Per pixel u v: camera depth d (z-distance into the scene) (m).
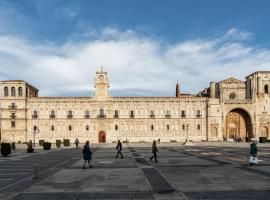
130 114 140.50
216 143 119.69
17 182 29.97
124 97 140.75
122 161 49.56
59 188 26.53
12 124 137.00
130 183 28.56
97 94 140.50
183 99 141.62
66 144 111.88
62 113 139.38
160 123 140.88
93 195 23.64
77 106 140.00
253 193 23.83
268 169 37.50
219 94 148.88
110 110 140.38
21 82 137.00
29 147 76.56
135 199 22.14
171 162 47.12
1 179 32.00
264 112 143.50
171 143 127.56
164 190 25.23
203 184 27.66
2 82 136.88
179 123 141.00
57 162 49.31
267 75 144.00
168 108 141.38
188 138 140.38
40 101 139.00
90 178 31.80
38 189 26.22
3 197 23.23
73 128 139.38
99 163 46.62
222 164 43.34
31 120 138.50
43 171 37.94
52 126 139.00
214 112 141.00
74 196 23.38
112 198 22.56
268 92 144.00
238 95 147.75
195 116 141.38
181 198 22.30
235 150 75.31
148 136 140.38
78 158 56.62
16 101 137.00
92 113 139.88
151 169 38.75
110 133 139.88
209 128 140.12
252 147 41.78
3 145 63.03
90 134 139.50
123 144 120.44
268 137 143.00
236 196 22.81
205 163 44.88
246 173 34.12
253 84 144.25
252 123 142.62
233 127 147.38
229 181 29.08
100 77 141.12
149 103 141.12
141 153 67.88
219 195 23.17
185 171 36.34
